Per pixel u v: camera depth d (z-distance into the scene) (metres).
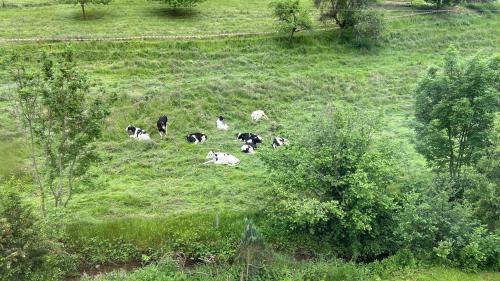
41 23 38.88
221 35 39.03
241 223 20.39
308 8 46.41
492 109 20.45
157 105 29.31
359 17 39.97
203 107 30.20
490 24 48.66
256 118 29.84
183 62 35.25
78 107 18.05
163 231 19.88
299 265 18.45
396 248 20.09
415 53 42.09
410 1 51.00
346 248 19.92
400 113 32.53
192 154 25.95
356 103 33.22
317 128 20.70
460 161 22.20
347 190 19.17
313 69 37.22
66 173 22.88
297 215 17.97
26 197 21.31
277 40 39.47
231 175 24.23
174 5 42.12
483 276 18.64
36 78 17.84
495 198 19.53
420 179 22.56
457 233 19.22
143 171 24.19
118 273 17.75
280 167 20.25
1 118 25.58
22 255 14.42
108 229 19.61
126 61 34.31
